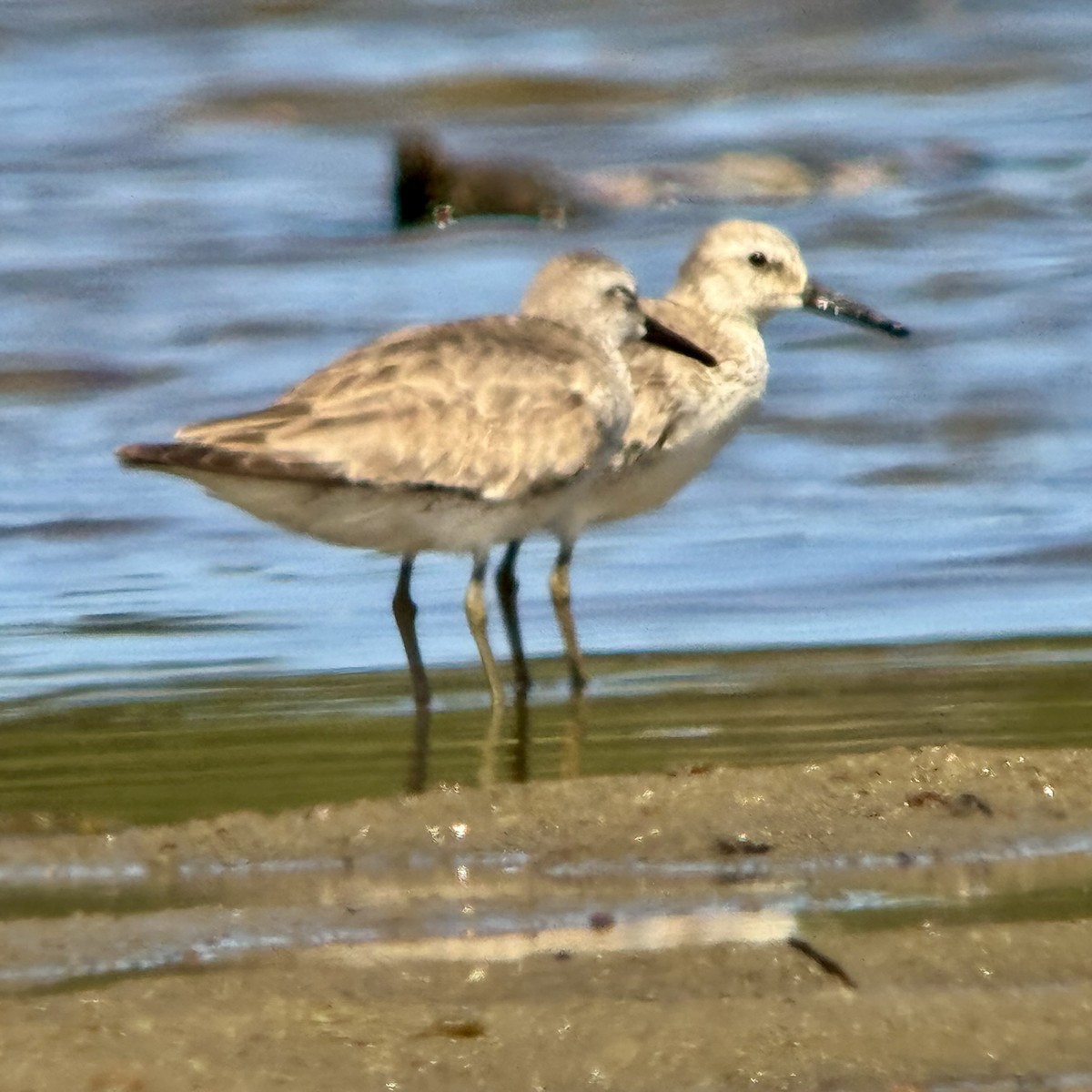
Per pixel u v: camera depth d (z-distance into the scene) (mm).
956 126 34156
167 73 37094
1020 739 12016
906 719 12500
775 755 11820
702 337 15125
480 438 12516
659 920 9359
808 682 13422
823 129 34062
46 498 17609
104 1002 8516
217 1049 8141
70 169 31453
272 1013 8453
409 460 12273
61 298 24094
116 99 35469
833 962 8852
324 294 24578
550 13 42000
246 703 13172
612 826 10391
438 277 25578
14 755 12070
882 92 37062
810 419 19797
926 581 15688
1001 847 10133
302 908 9531
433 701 13211
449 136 34062
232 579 16016
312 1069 7992
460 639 14719
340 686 13578
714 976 8781
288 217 28969
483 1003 8539
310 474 12000
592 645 14508
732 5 42125
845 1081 7891
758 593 15508
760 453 18906
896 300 23844
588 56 38906
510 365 12766
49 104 35219
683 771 11062
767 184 30516
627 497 14578
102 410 20125
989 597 15305
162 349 22047
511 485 12656
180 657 14219
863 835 10266
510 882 9805
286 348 22188
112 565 16281
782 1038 8211
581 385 12969
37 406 20281
